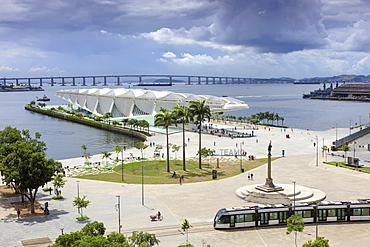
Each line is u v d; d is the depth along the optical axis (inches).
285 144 6766.7
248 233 2701.8
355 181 4077.3
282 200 3260.3
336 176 4320.9
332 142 6855.3
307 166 4909.0
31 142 3740.2
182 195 3624.5
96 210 3189.0
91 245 1817.2
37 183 3085.6
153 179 4318.4
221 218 2760.8
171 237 2598.4
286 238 2598.4
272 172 4574.3
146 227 2780.5
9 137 3779.5
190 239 2571.4
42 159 3166.8
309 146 6540.4
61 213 3132.4
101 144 7593.5
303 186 3806.6
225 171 4707.2
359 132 7357.3
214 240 2559.1
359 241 2527.1
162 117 4697.3
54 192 3777.1
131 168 4975.4
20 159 3107.8
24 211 3206.2
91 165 5226.4
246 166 4992.6
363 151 6023.6
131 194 3681.1
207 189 3838.6
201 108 4904.0
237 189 3769.7
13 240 2551.7
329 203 2967.5
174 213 3093.0
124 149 6619.1
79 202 3011.8
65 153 6673.2
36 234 2659.9
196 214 3065.9
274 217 2864.2
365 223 2908.5
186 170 4805.6
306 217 2903.5
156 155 5930.1
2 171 3366.1
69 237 2025.1
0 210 3250.5
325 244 2063.2
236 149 6314.0
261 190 3469.5
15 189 3747.5
